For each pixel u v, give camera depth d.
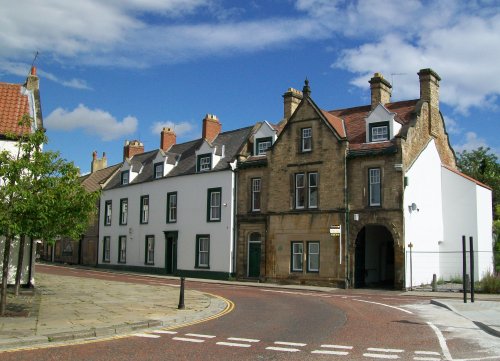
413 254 29.09
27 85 25.06
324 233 30.94
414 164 30.02
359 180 30.11
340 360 10.09
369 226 31.91
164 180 42.06
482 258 32.25
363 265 30.75
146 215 44.06
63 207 15.07
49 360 10.02
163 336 12.87
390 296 24.80
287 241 32.56
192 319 15.87
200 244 38.22
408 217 28.92
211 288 28.12
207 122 42.56
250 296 23.66
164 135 47.38
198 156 39.34
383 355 10.54
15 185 14.35
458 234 32.44
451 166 35.84
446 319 16.05
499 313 17.08
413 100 33.53
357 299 22.81
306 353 10.76
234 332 13.48
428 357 10.35
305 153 32.38
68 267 49.00
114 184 49.66
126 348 11.27
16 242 21.55
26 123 16.27
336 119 34.16
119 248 46.91
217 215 37.25
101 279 32.44
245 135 39.12
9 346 11.33
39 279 30.42
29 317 15.08
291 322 15.32
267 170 34.53
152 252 42.84
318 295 24.86
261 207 34.50
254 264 34.88
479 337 12.77
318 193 31.56
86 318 15.09
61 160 15.41
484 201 33.31
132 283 29.52
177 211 40.28
